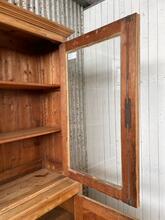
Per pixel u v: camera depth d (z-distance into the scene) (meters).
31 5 1.85
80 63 1.90
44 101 2.00
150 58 1.92
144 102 1.98
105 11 2.21
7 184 1.71
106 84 1.80
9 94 1.79
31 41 1.83
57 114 1.89
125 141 1.34
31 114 1.97
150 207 2.02
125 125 1.33
